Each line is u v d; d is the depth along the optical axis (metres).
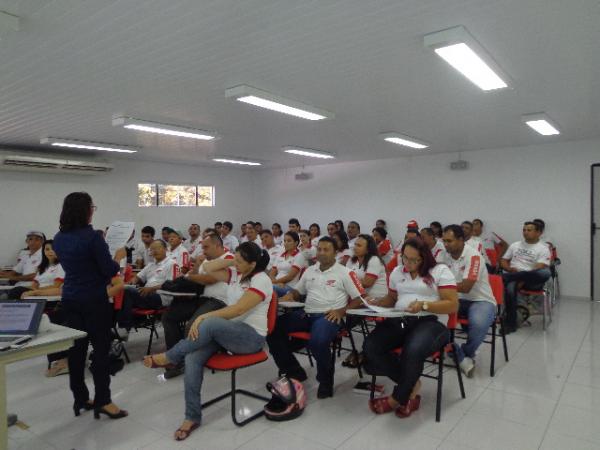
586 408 2.73
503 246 6.97
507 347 4.01
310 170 9.62
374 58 2.99
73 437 2.43
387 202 8.44
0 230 6.64
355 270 3.75
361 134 5.84
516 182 6.94
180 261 4.26
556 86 3.63
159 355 2.56
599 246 6.28
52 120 4.82
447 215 7.67
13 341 1.88
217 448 2.30
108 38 2.63
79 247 2.42
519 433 2.42
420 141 6.25
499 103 4.19
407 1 2.20
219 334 2.45
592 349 3.95
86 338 2.62
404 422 2.57
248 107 4.31
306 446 2.30
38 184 7.04
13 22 2.31
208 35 2.60
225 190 10.11
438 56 2.96
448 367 3.44
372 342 2.67
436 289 2.77
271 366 3.61
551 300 5.47
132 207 8.35
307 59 3.00
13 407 2.83
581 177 6.37
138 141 6.30
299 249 5.26
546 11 2.29
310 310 3.15
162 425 2.57
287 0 2.18
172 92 3.78
